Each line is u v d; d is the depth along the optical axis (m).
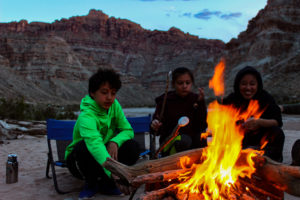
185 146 3.34
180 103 3.79
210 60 186.75
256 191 2.32
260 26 153.12
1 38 177.75
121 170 2.26
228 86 117.44
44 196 3.43
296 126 12.80
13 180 4.01
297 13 151.00
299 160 2.96
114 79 3.01
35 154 6.42
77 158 3.20
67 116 18.39
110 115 3.33
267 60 128.62
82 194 3.32
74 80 172.62
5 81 122.00
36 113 15.24
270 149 3.33
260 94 3.62
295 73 102.19
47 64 168.50
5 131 8.88
